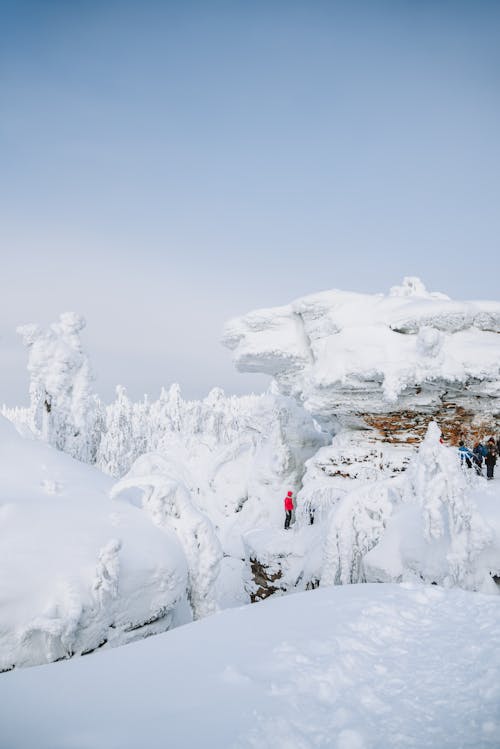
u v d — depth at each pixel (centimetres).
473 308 2033
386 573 1427
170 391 9219
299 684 505
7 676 553
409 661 570
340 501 1655
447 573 1277
